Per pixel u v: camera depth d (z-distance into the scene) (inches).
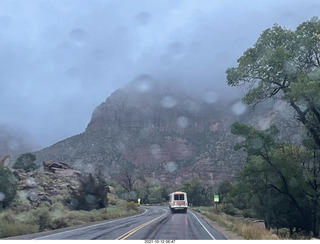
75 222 1269.7
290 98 1241.4
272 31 1371.8
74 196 2317.9
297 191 1546.5
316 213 1497.3
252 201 1823.3
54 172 3412.9
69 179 3144.7
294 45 1343.5
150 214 2246.6
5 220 970.1
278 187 1621.6
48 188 2556.6
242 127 1529.3
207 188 5236.2
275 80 1353.3
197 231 960.9
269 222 1684.3
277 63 1264.8
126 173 4899.1
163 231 943.0
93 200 2347.4
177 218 1664.6
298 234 1528.1
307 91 1140.5
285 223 1635.1
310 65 1376.7
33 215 1135.6
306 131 1481.3
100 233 890.1
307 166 1566.2
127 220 1539.1
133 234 853.2
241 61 1364.4
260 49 1366.9
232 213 3216.0
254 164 1550.2
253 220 2496.3
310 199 1545.3
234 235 876.6
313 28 1332.4
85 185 2402.8
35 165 3860.7
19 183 2413.9
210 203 5024.6
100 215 1700.3
